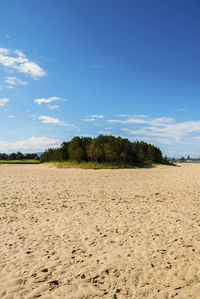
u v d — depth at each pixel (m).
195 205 10.69
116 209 9.91
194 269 4.69
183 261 5.05
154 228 7.34
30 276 4.37
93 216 8.77
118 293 3.89
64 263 4.91
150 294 3.87
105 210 9.73
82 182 19.61
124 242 6.16
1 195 12.80
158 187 16.67
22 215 8.83
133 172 32.62
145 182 19.91
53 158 64.12
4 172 31.14
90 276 4.40
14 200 11.52
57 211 9.50
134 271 4.60
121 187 16.67
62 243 6.07
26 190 14.73
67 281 4.22
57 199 11.96
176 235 6.70
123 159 52.66
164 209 9.91
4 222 7.89
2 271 4.55
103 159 51.56
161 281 4.26
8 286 4.04
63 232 6.95
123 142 57.34
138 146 68.25
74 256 5.27
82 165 45.09
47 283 4.14
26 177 23.61
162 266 4.81
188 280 4.29
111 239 6.36
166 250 5.63
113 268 4.70
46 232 6.93
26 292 3.87
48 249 5.66
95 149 47.50
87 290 3.96
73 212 9.37
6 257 5.18
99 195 13.25
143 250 5.63
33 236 6.58
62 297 3.76
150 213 9.23
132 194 13.62
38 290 3.93
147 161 66.06
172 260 5.09
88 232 6.95
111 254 5.39
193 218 8.48
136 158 59.84
